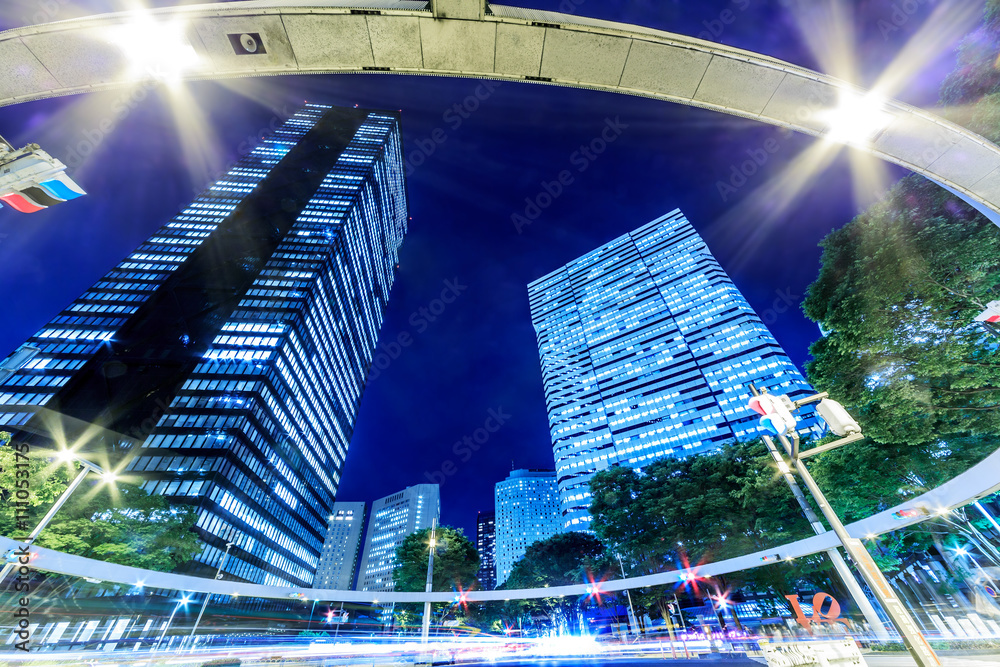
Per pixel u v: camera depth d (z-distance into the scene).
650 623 36.81
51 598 23.36
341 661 22.14
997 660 10.12
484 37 4.38
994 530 19.94
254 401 62.47
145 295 71.81
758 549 29.95
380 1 4.12
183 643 29.81
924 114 4.69
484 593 30.16
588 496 103.94
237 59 4.46
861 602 18.14
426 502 172.00
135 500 30.58
